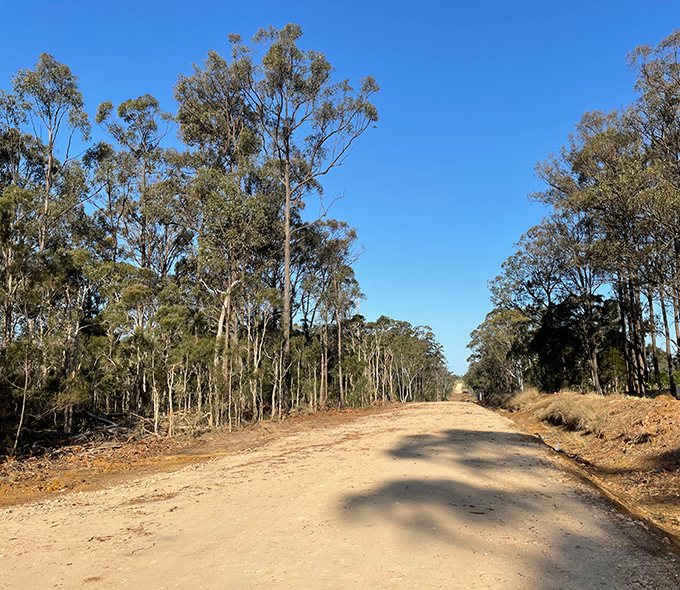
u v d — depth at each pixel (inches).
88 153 1282.0
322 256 1589.6
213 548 185.8
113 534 211.3
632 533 199.2
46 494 338.0
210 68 1232.8
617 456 436.5
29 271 556.1
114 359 738.2
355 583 147.8
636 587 144.3
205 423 746.8
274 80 1197.7
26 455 505.7
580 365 1508.4
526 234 1430.9
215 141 1302.9
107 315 729.0
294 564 165.3
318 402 1389.0
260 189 1282.0
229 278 1035.9
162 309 865.5
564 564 162.7
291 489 289.4
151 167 1451.8
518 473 321.7
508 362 2298.2
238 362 821.9
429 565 161.3
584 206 884.0
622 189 784.9
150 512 249.3
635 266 809.5
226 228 1025.5
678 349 888.9
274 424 788.6
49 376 557.6
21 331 601.6
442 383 4229.8
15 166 1151.6
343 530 202.5
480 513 225.8
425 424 679.7
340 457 405.7
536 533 197.0
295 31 1168.2
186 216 1193.4
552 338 1432.1
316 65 1182.9
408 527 204.5
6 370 491.5
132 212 1448.1
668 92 805.2
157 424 669.9
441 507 234.7
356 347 1903.3
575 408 650.2
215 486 311.9
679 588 143.8
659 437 416.2
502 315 2134.6
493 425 657.0
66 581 157.4
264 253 1352.1
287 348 1087.0
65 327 663.1
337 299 1552.7
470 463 358.0
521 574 153.6
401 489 274.8
